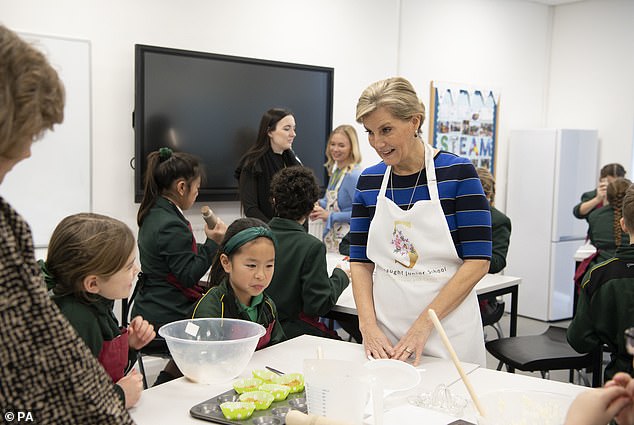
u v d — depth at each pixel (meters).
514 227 5.81
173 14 3.88
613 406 0.99
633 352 0.98
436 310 1.80
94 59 3.59
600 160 5.95
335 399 1.30
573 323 2.28
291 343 2.02
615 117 5.82
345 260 3.45
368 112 1.75
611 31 5.82
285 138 3.57
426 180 1.87
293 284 2.42
